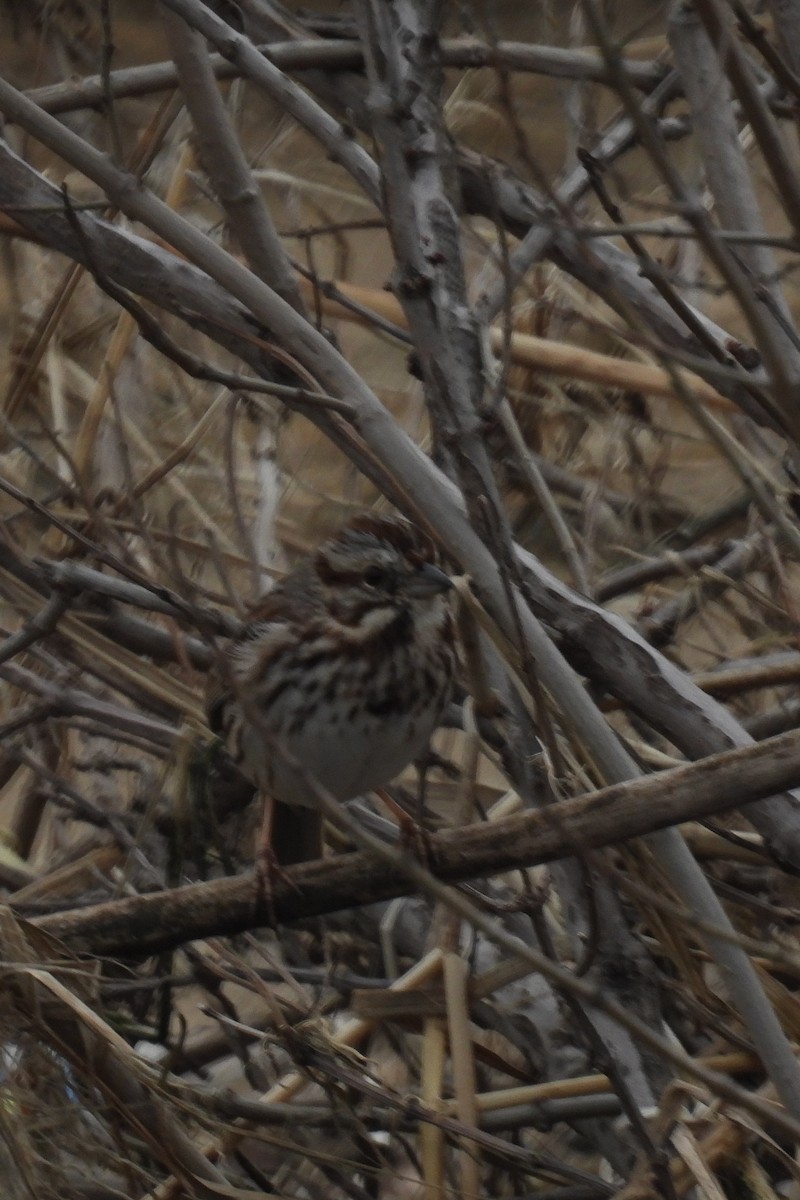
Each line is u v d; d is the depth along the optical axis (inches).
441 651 370.9
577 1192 356.8
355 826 239.9
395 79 374.9
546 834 310.8
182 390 556.4
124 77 459.5
